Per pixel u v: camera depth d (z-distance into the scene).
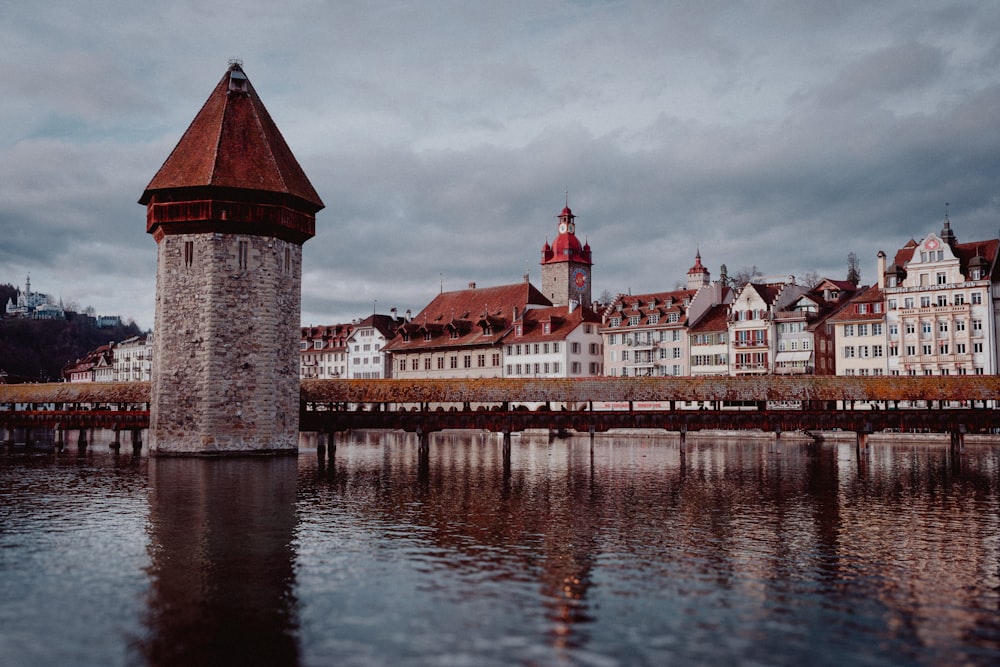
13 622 18.59
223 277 54.41
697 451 66.31
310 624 18.47
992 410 53.66
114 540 27.00
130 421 65.06
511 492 38.88
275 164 56.31
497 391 57.69
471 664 16.17
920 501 36.00
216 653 16.75
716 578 22.34
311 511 32.84
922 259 82.62
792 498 36.94
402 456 61.09
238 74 59.03
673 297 103.06
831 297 93.12
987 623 18.69
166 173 55.75
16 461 54.03
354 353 142.50
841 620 18.83
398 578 22.23
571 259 130.38
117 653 16.75
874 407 64.62
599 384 57.38
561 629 18.12
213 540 27.06
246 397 54.88
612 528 29.36
